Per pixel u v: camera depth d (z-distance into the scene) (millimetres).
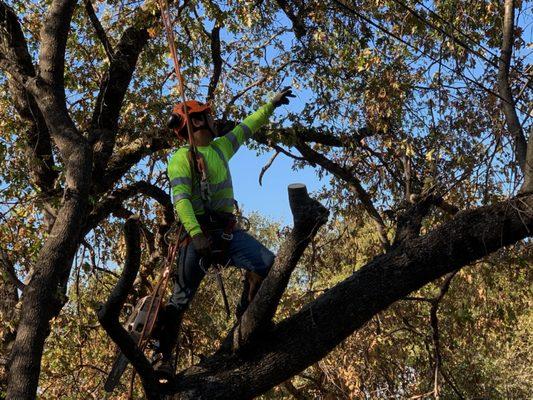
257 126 8570
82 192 10711
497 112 11844
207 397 8555
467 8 14938
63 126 11422
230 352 8789
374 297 8766
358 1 16375
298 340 8695
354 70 16188
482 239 8664
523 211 8578
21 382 9305
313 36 17281
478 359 25078
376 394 18156
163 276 8281
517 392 31141
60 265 10148
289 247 7582
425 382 17938
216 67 18500
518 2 14680
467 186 12773
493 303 18109
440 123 12602
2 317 16312
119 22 17359
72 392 18906
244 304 8656
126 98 18266
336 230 19234
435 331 14844
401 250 8930
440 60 12164
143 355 8227
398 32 15406
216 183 7855
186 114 7855
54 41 12109
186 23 17641
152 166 18969
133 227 7402
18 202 15320
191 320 20500
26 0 18047
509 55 10844
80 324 17750
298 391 20406
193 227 7531
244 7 17859
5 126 16766
